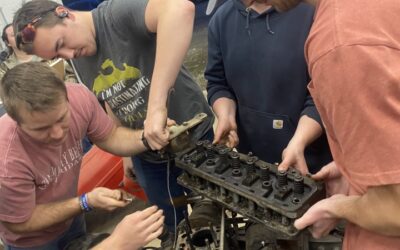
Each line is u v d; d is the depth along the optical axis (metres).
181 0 1.32
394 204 0.69
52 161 1.38
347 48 0.65
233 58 1.55
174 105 1.62
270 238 1.10
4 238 1.55
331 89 0.68
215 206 1.22
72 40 1.34
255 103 1.59
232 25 1.52
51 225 1.41
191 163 1.14
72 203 1.41
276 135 1.60
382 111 0.66
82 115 1.43
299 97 1.49
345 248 0.91
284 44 1.43
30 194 1.33
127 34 1.41
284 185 1.00
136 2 1.33
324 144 1.53
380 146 0.66
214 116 1.76
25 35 1.25
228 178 1.07
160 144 1.22
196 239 1.18
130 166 2.06
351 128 0.68
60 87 1.20
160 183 1.76
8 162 1.26
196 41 3.52
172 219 1.70
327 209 0.86
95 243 1.39
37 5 1.27
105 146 1.56
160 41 1.30
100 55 1.50
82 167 2.18
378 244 0.82
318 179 1.02
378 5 0.68
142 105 1.58
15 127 1.28
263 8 1.42
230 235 1.18
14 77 1.16
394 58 0.66
